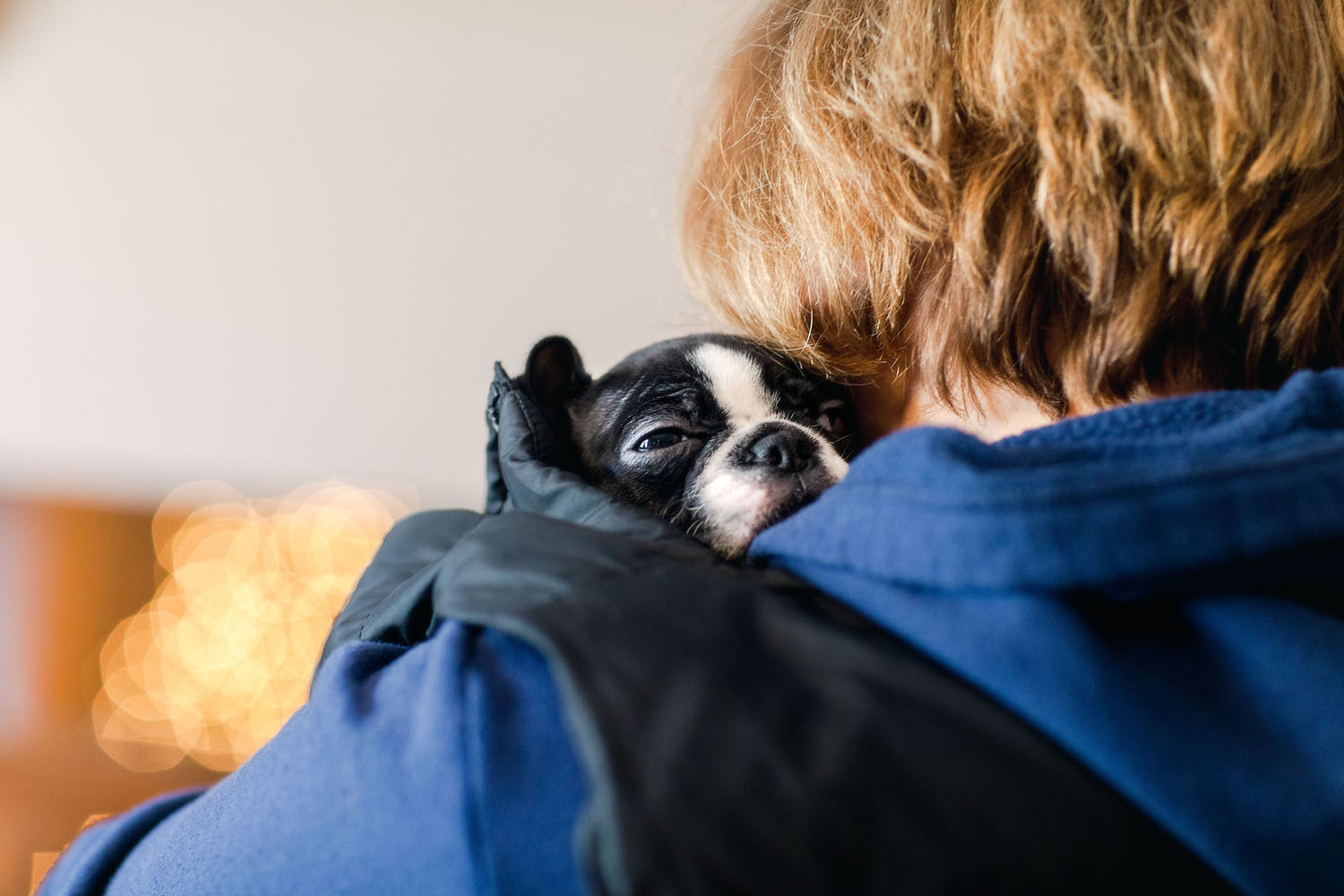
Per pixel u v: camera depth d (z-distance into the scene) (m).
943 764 0.52
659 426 1.63
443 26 4.64
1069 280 0.83
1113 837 0.52
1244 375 0.82
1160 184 0.78
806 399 1.63
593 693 0.51
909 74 0.91
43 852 3.56
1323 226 0.81
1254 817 0.53
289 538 4.46
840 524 0.65
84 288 4.65
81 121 4.65
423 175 4.71
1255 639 0.58
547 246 4.69
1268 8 0.81
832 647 0.58
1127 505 0.56
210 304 4.70
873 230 0.94
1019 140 0.84
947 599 0.60
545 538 0.67
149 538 4.40
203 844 0.71
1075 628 0.57
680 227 1.41
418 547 1.10
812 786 0.50
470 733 0.59
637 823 0.46
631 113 4.59
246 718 4.00
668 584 0.61
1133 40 0.79
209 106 4.67
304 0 4.64
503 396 1.11
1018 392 0.88
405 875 0.58
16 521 4.30
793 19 1.19
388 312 4.76
